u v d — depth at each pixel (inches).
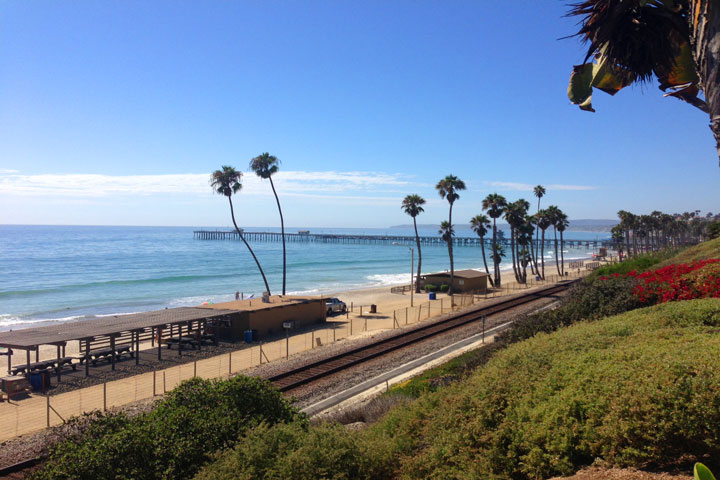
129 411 754.2
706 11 142.7
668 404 223.5
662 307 510.3
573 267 4862.2
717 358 254.1
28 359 934.4
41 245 7145.7
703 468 127.9
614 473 220.7
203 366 1072.2
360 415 576.4
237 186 2044.8
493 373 362.3
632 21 186.5
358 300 2485.2
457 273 2871.6
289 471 279.3
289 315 1568.7
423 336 1243.8
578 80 208.7
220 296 2753.4
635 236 5059.1
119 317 1289.4
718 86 138.3
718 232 2167.8
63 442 356.2
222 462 305.0
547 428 256.1
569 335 421.4
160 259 5157.5
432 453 283.7
